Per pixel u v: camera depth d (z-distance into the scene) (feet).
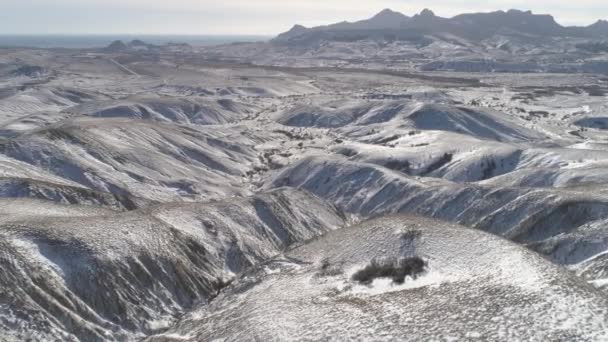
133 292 111.04
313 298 104.32
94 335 97.71
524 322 79.71
